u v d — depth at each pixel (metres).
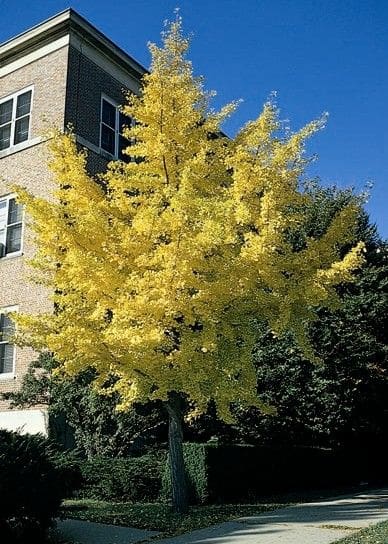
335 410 17.48
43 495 8.79
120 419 14.58
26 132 18.97
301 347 10.94
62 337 9.80
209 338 9.60
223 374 10.09
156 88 11.25
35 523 8.91
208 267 9.62
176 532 9.74
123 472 13.77
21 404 15.50
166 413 15.41
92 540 9.17
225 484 13.99
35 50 19.25
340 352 17.92
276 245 9.74
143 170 11.41
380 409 19.70
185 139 11.33
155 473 13.76
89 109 18.84
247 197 10.12
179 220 9.34
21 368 16.92
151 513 11.66
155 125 11.26
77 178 11.11
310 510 12.33
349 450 20.02
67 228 10.16
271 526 10.14
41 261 10.98
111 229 10.30
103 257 10.27
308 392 17.09
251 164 10.28
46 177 17.75
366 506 12.95
